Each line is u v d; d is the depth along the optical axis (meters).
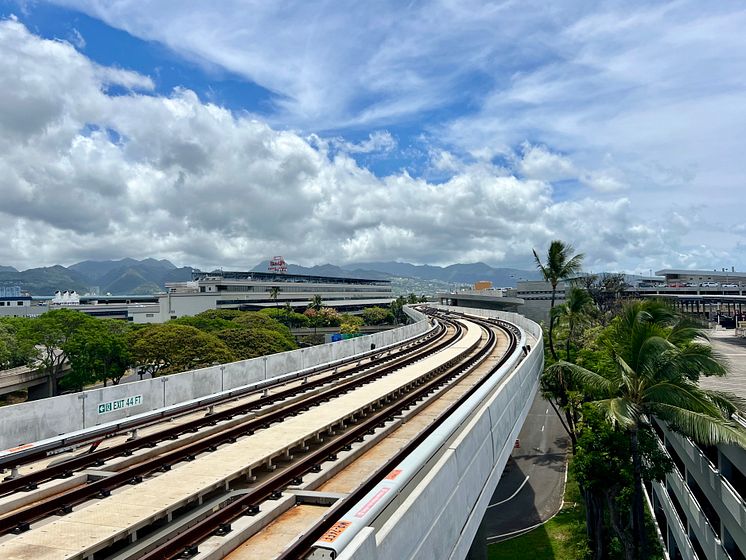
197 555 6.35
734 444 13.09
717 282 132.00
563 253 35.88
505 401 12.91
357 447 11.24
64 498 8.27
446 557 7.39
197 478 8.67
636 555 17.20
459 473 8.30
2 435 10.89
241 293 119.50
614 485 18.48
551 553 24.00
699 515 16.38
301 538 6.32
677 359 15.16
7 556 6.10
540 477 33.66
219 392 16.61
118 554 6.76
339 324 111.19
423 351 31.78
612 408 14.70
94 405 13.03
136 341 49.69
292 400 16.36
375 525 5.79
